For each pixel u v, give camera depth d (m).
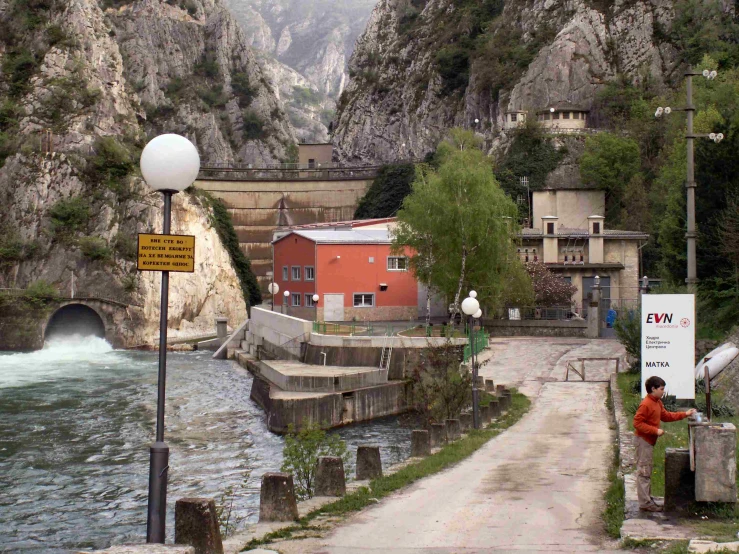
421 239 78.75
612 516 18.48
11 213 131.12
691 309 26.11
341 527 18.33
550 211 106.31
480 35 178.12
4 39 154.38
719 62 130.38
